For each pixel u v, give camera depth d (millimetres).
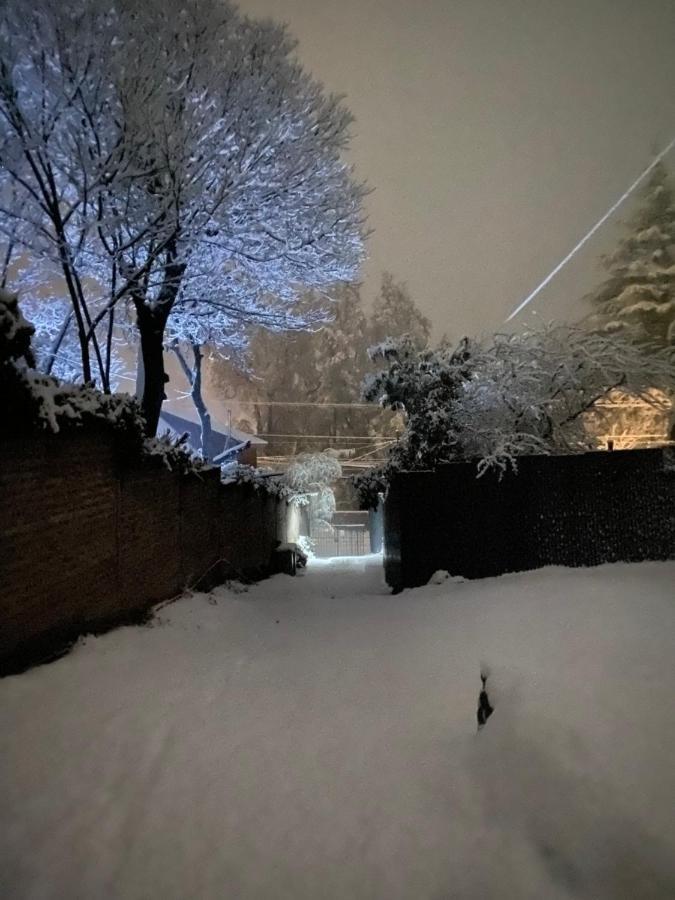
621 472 11695
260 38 15203
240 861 3723
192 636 8711
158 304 14828
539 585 9945
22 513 6074
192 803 4285
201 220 14312
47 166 12102
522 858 3480
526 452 13547
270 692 6449
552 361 14094
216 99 14430
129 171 12609
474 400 14617
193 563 12141
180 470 11195
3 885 3434
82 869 3600
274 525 23078
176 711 5699
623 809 3326
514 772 4051
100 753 4793
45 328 17172
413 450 15094
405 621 9414
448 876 3516
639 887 3020
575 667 5070
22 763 4484
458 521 12352
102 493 7965
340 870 3639
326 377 48094
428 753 4906
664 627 6137
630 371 13594
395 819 4086
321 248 16500
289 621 10516
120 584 8531
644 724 3926
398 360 15180
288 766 4824
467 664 6805
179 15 14133
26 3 12000
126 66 12531
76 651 6801
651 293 29047
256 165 14914
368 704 6109
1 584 5703
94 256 14125
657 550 11547
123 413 8164
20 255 14453
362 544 40719
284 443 47438
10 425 5719
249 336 20781
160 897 3422
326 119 15867
